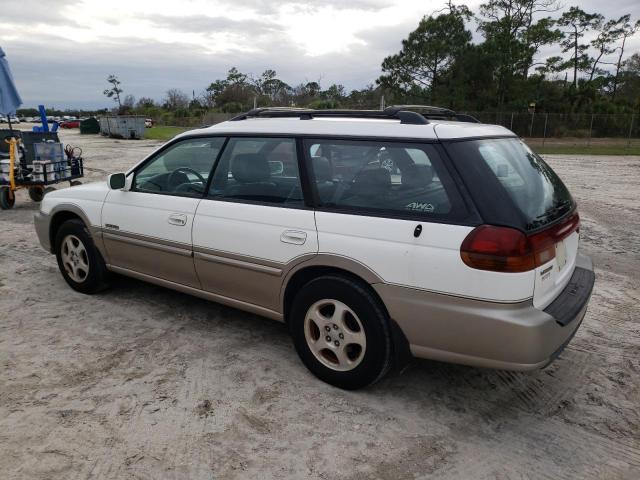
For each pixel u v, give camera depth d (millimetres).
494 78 41562
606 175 17172
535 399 3422
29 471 2664
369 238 3131
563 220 3240
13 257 6410
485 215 2812
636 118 39031
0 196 9555
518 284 2758
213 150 4035
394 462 2787
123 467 2705
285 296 3623
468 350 2920
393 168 3146
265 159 3691
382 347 3180
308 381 3568
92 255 4875
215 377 3605
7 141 9594
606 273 6184
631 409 3328
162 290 5266
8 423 3049
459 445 2939
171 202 4180
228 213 3807
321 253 3311
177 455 2805
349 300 3229
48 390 3408
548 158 25125
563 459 2840
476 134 3217
